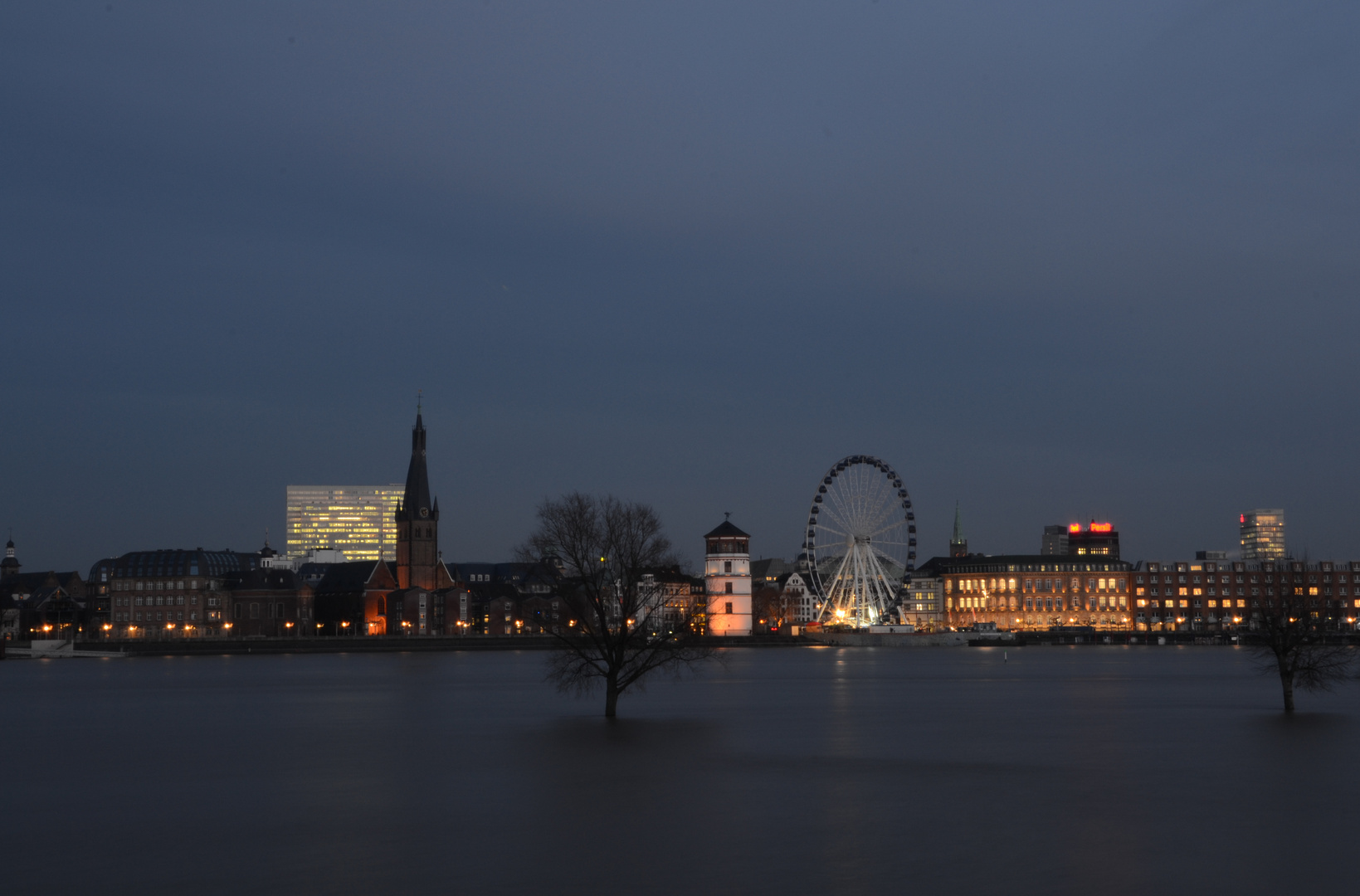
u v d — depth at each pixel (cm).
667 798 7612
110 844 6419
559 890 5488
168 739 11081
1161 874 5722
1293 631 13575
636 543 12662
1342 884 5581
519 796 7694
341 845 6334
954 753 9700
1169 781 8238
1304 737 10769
